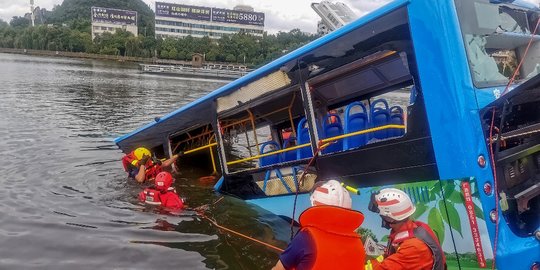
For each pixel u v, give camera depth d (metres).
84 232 6.95
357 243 3.94
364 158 5.88
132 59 120.62
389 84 7.80
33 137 14.15
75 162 11.38
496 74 5.30
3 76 42.31
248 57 115.94
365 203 5.91
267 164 8.24
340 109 8.28
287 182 7.25
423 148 5.22
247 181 8.09
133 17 148.12
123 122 19.12
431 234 4.23
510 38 5.88
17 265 5.71
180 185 9.91
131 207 8.31
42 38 132.12
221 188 8.82
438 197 5.08
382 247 5.72
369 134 6.44
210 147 10.51
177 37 143.12
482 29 5.32
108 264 5.90
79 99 27.66
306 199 6.93
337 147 6.52
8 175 9.81
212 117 8.48
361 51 5.82
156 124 10.28
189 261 6.11
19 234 6.70
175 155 10.78
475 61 5.09
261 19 151.50
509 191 5.13
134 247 6.48
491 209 4.74
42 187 9.16
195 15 146.38
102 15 144.75
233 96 7.90
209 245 6.69
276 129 9.62
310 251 3.80
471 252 4.84
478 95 4.92
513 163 5.25
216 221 7.70
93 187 9.42
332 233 3.85
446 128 4.89
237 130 8.89
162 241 6.78
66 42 131.25
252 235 7.11
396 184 5.54
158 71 68.06
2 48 133.00
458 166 4.82
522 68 6.27
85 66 82.00
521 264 4.75
